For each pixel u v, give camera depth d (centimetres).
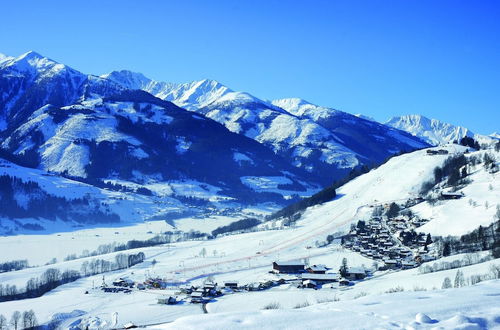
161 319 15788
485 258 19188
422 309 6034
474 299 6531
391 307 6272
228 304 17250
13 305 19312
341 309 6259
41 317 17038
